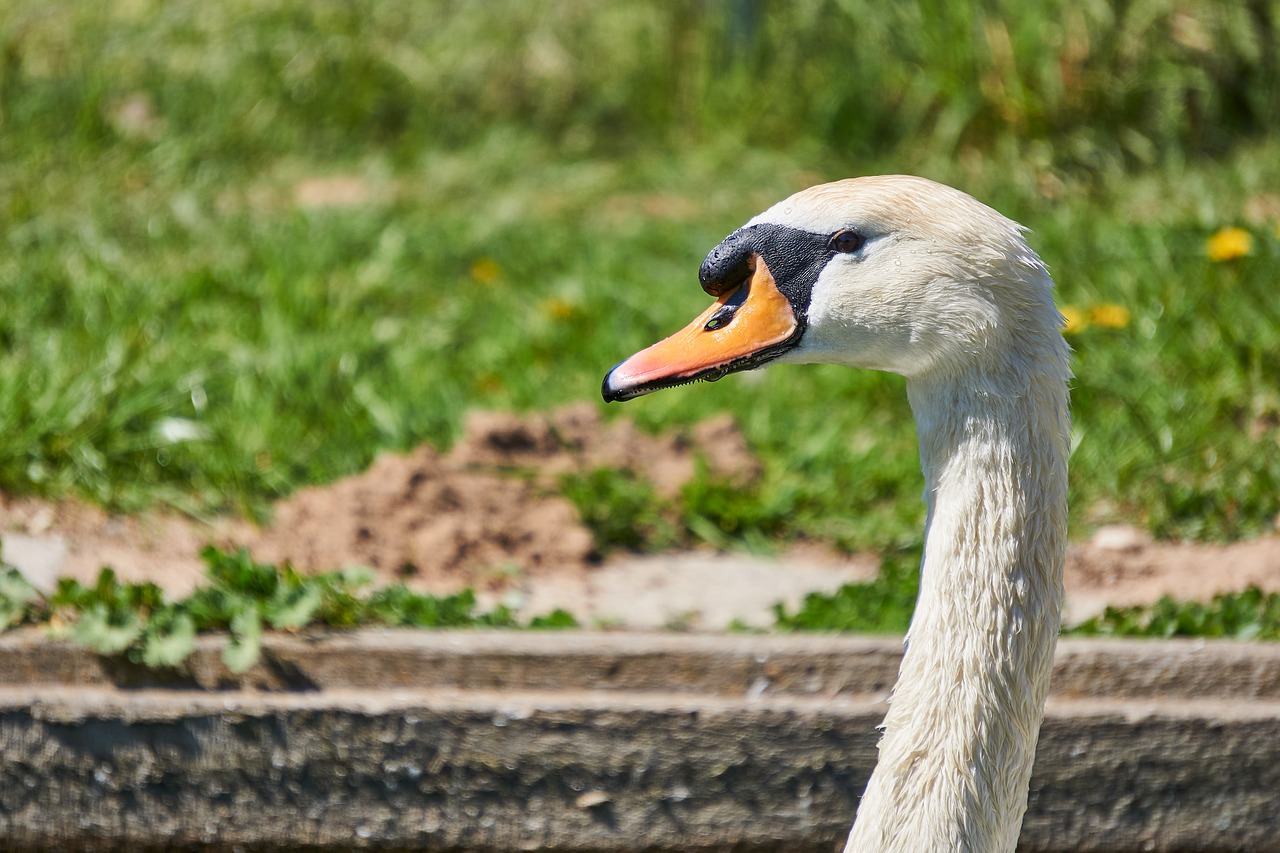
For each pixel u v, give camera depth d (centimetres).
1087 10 1545
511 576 898
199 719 699
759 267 515
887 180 511
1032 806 697
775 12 1756
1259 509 935
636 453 1030
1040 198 1442
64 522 920
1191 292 1145
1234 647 712
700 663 722
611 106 1795
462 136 1756
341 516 924
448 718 701
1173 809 697
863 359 510
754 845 705
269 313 1189
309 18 1823
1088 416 1051
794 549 962
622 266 1360
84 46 1731
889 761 495
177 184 1546
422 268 1360
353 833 706
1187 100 1551
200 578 868
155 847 705
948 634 492
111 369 1029
